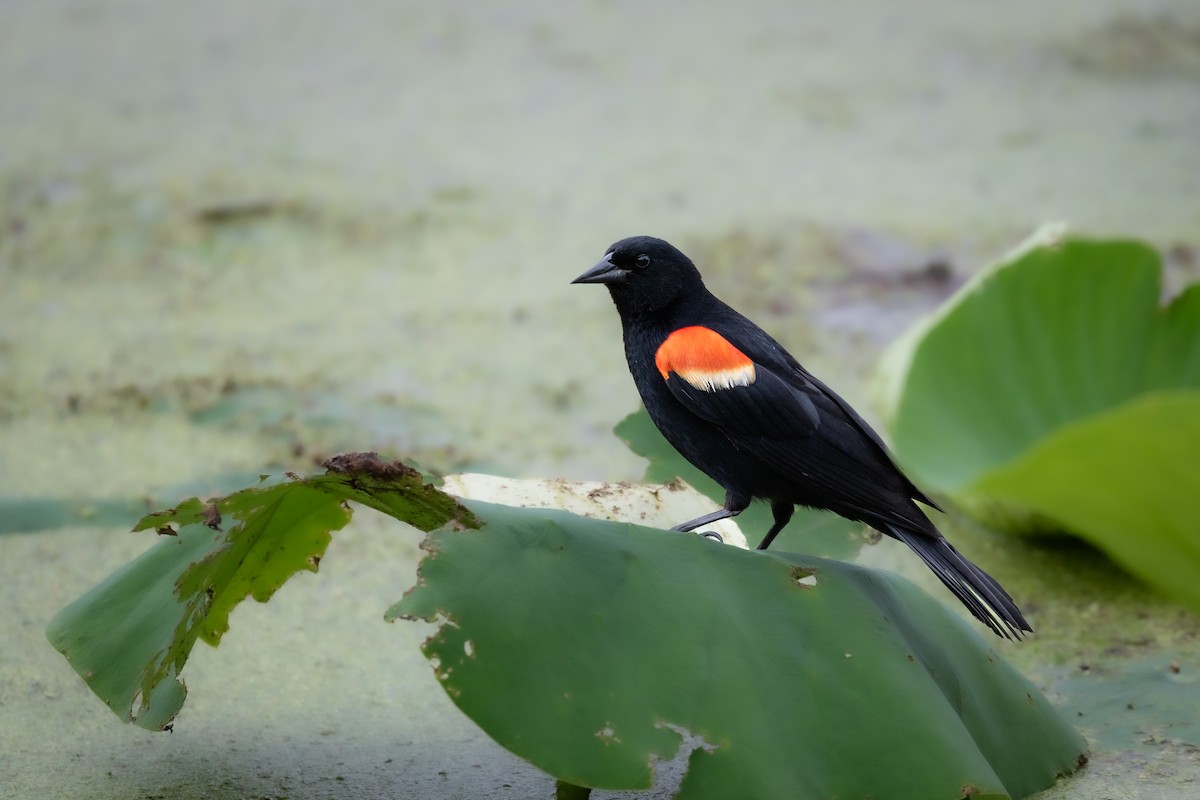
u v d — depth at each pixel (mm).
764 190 17578
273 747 7273
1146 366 10398
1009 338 10406
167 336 13477
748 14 26375
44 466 10664
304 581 9172
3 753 7094
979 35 24516
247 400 12023
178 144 19156
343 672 8125
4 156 18500
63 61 23125
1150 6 26062
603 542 6047
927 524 7031
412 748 7312
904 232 16125
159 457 10875
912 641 6547
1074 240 10375
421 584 5609
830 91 21609
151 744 7258
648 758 5504
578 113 20688
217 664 8141
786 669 6000
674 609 5949
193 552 6766
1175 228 15914
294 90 21672
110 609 6770
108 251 15641
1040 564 9711
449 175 18156
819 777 5781
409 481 5863
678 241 15930
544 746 5430
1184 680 8078
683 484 7973
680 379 7574
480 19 25859
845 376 12680
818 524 8133
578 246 15914
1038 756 6859
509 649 5562
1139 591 9297
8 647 8148
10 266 15164
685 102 21203
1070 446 6559
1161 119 20219
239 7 26703
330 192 17438
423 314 14133
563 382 12648
